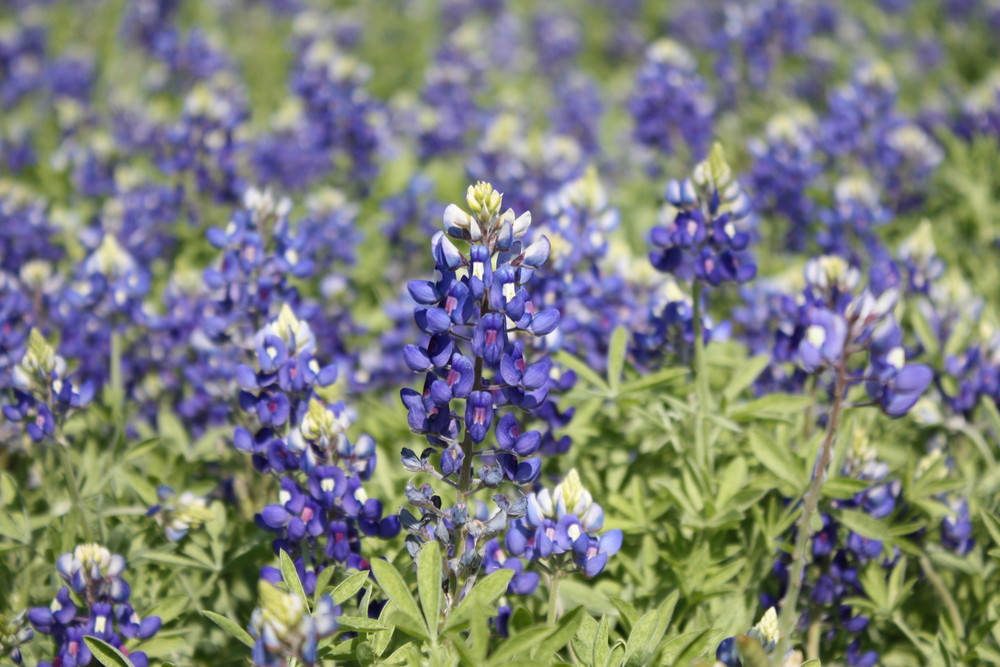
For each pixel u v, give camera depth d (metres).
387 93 1.56
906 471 0.55
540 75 1.67
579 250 0.63
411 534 0.46
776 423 0.60
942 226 0.92
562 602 0.52
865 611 0.54
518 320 0.45
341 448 0.49
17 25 1.83
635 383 0.57
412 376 0.70
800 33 1.14
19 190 0.84
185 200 0.86
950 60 1.57
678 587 0.52
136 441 0.64
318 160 1.05
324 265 0.82
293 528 0.48
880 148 0.94
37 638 0.52
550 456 0.57
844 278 0.58
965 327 0.67
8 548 0.54
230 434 0.61
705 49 1.68
